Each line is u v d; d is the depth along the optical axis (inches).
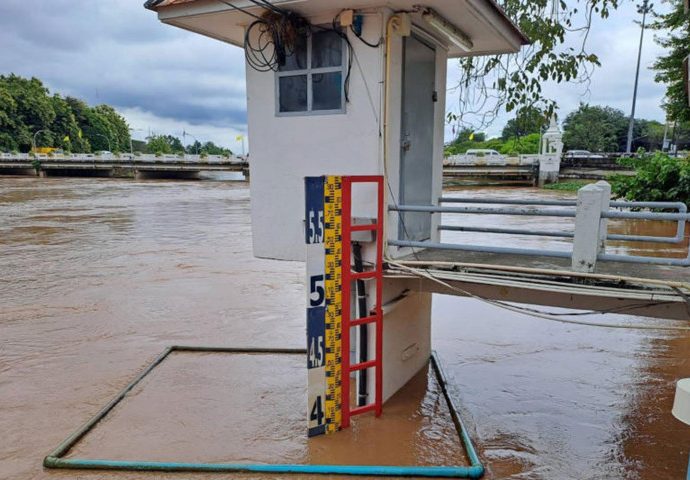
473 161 1416.1
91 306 343.6
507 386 217.9
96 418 185.8
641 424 186.7
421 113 193.9
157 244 588.4
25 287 394.6
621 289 137.6
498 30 198.1
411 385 212.5
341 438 171.0
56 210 941.2
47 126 3152.1
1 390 216.1
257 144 187.6
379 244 167.2
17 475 153.6
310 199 152.3
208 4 169.8
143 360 248.4
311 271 156.8
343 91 170.1
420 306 223.0
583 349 263.0
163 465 154.3
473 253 193.0
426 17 165.8
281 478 151.0
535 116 238.2
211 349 257.9
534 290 156.3
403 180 182.5
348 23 162.6
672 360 247.8
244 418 187.3
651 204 169.5
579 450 169.8
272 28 171.3
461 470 153.0
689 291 131.1
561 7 229.0
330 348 165.9
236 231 685.9
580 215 143.0
